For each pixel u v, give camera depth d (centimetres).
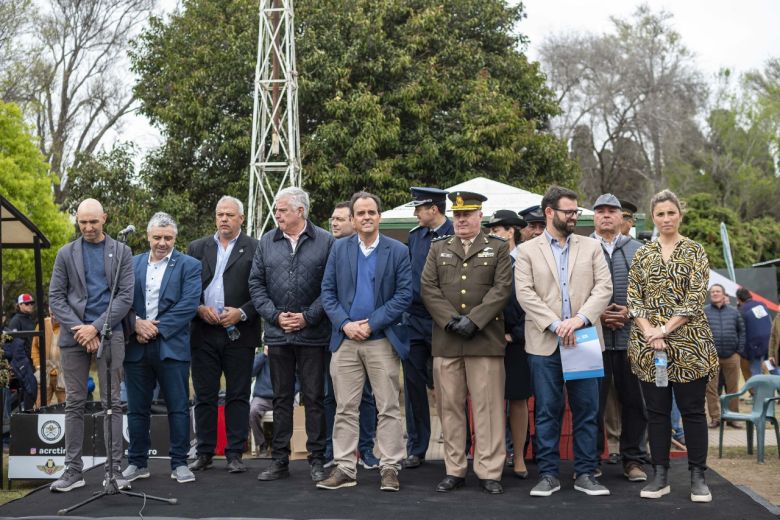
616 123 3566
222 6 2083
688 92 3603
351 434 602
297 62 1855
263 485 607
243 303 654
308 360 620
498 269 592
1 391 802
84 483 618
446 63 2077
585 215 1052
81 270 606
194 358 658
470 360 590
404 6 2044
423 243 681
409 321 673
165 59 2106
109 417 573
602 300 574
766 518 507
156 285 628
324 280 612
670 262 565
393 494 577
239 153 1936
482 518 511
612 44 3581
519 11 2294
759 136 3688
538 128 2344
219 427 816
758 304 1309
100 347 563
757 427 862
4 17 2689
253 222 1325
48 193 2270
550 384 576
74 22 2853
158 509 540
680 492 575
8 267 2138
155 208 1983
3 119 2253
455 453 593
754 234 3228
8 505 561
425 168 1934
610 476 633
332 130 1811
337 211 728
